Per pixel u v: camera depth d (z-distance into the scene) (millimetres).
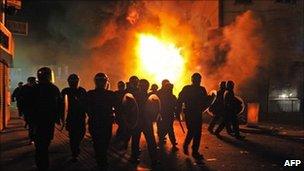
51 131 7922
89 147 12273
